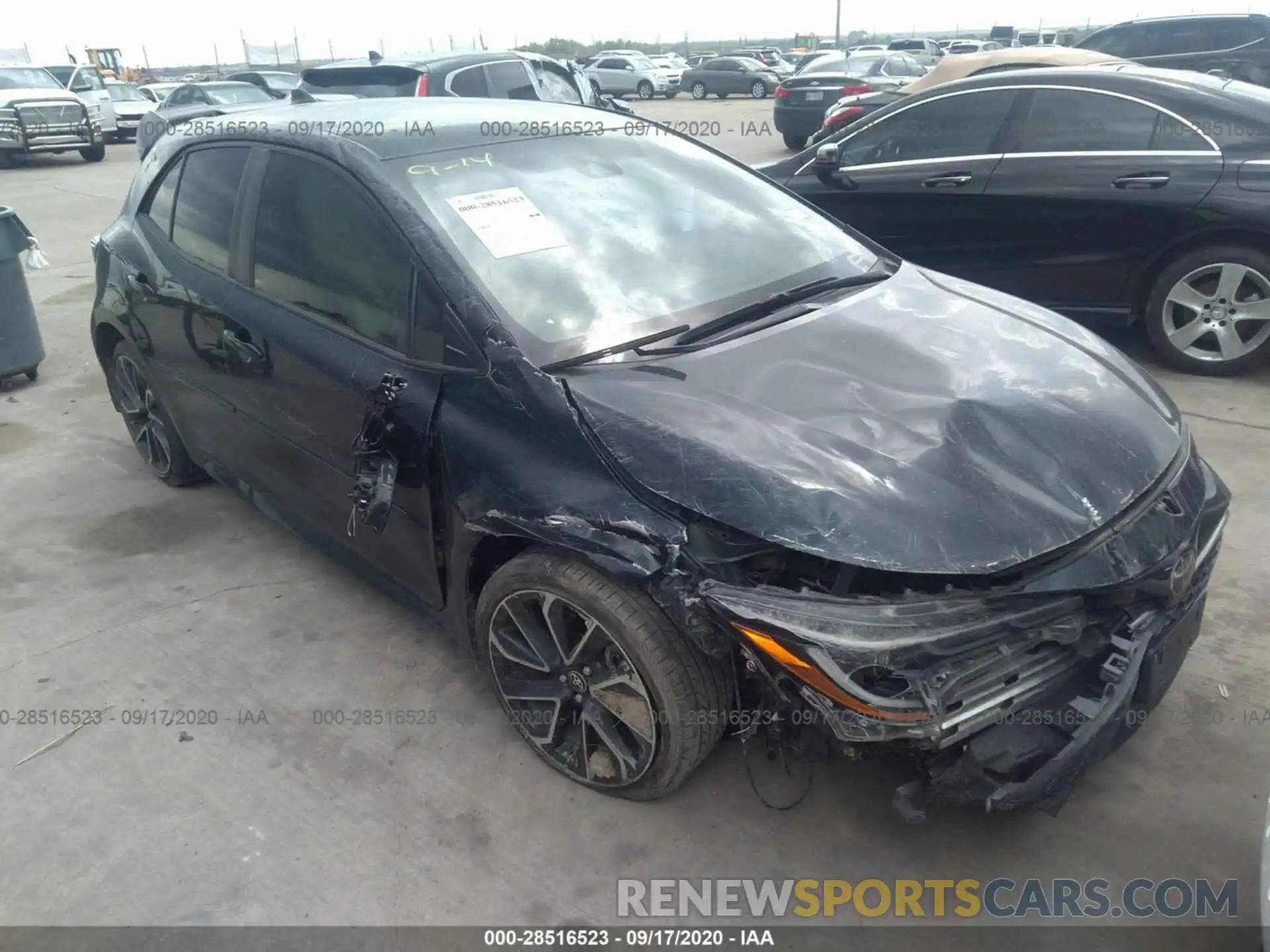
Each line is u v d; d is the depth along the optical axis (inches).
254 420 132.3
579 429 91.7
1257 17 443.5
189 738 113.7
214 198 139.2
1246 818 96.8
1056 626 82.7
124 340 165.2
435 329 103.1
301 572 147.3
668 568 84.4
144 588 144.5
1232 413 184.1
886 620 78.7
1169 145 195.8
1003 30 1470.2
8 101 645.9
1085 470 88.8
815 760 89.4
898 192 224.2
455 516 100.8
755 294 115.6
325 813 102.4
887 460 87.0
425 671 123.6
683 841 97.1
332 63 374.6
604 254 113.6
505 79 369.7
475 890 93.0
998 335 110.9
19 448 195.5
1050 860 93.8
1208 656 119.0
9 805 105.0
